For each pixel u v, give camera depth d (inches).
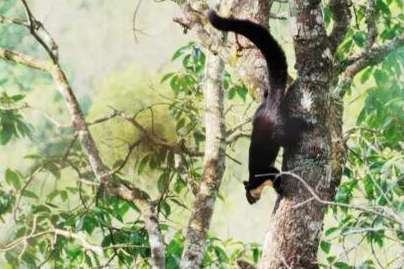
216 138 427.2
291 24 346.6
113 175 445.1
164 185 477.1
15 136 488.1
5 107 470.9
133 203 424.2
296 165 350.3
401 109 436.8
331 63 348.5
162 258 385.1
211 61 447.5
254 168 413.7
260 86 396.8
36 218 456.1
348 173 453.1
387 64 447.8
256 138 405.4
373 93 449.7
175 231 491.2
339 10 372.2
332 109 362.6
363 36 466.0
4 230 469.1
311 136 348.8
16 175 470.0
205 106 457.1
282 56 382.9
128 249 445.7
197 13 430.0
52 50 458.3
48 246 463.5
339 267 422.3
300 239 349.1
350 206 311.3
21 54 453.7
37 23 465.1
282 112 362.3
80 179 433.1
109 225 448.8
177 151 475.2
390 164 389.7
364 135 460.1
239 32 381.1
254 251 461.7
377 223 368.2
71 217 446.0
